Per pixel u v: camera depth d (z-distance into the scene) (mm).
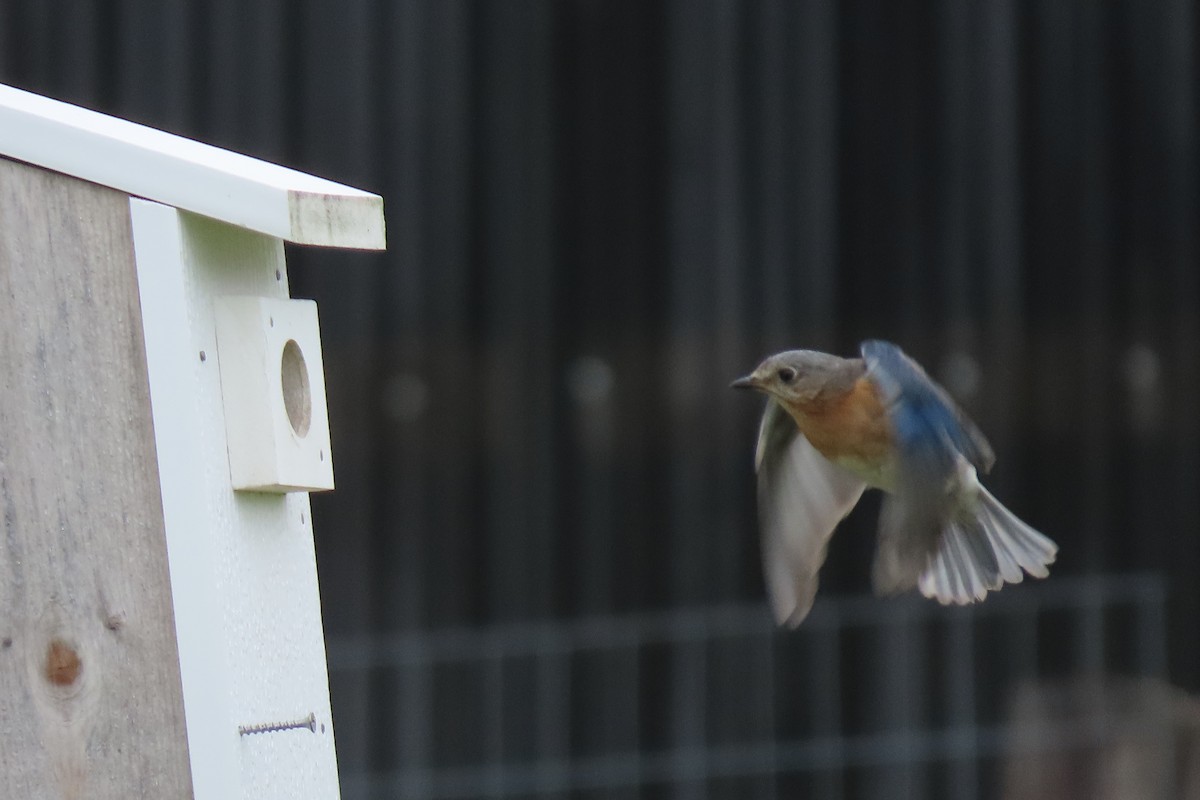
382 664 11055
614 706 11273
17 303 5258
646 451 11359
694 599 11359
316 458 5641
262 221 5125
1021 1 11578
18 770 5195
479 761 11102
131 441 5227
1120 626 11594
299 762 5598
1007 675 11508
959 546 6289
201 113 10562
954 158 11492
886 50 11422
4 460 5234
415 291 11125
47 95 10461
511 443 11266
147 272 5215
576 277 11258
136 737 5203
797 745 11336
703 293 11297
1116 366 11680
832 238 11367
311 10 10734
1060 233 11617
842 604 11469
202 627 5195
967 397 11508
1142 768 11328
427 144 11008
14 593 5227
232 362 5391
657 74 11250
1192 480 11695
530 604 11242
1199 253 11695
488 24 11070
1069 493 11641
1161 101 11688
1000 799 11406
